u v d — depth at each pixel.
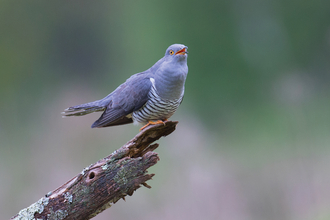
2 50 17.22
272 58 15.70
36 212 4.73
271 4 15.58
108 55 18.09
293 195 11.85
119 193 4.96
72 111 7.23
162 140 13.60
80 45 18.78
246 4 15.55
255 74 15.66
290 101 15.24
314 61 15.63
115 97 6.91
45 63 18.14
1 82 16.59
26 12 17.94
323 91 15.32
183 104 15.12
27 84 17.38
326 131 14.35
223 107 15.48
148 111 6.72
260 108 15.42
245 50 15.77
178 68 6.34
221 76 15.55
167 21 15.77
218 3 15.46
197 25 15.52
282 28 15.76
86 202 4.83
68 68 18.47
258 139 14.82
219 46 15.59
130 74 17.05
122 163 4.93
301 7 15.48
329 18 15.34
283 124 14.85
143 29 16.47
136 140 5.40
